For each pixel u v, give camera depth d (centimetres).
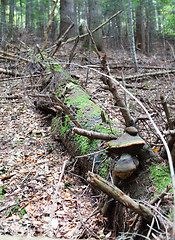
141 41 1352
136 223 174
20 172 320
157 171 202
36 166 333
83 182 300
